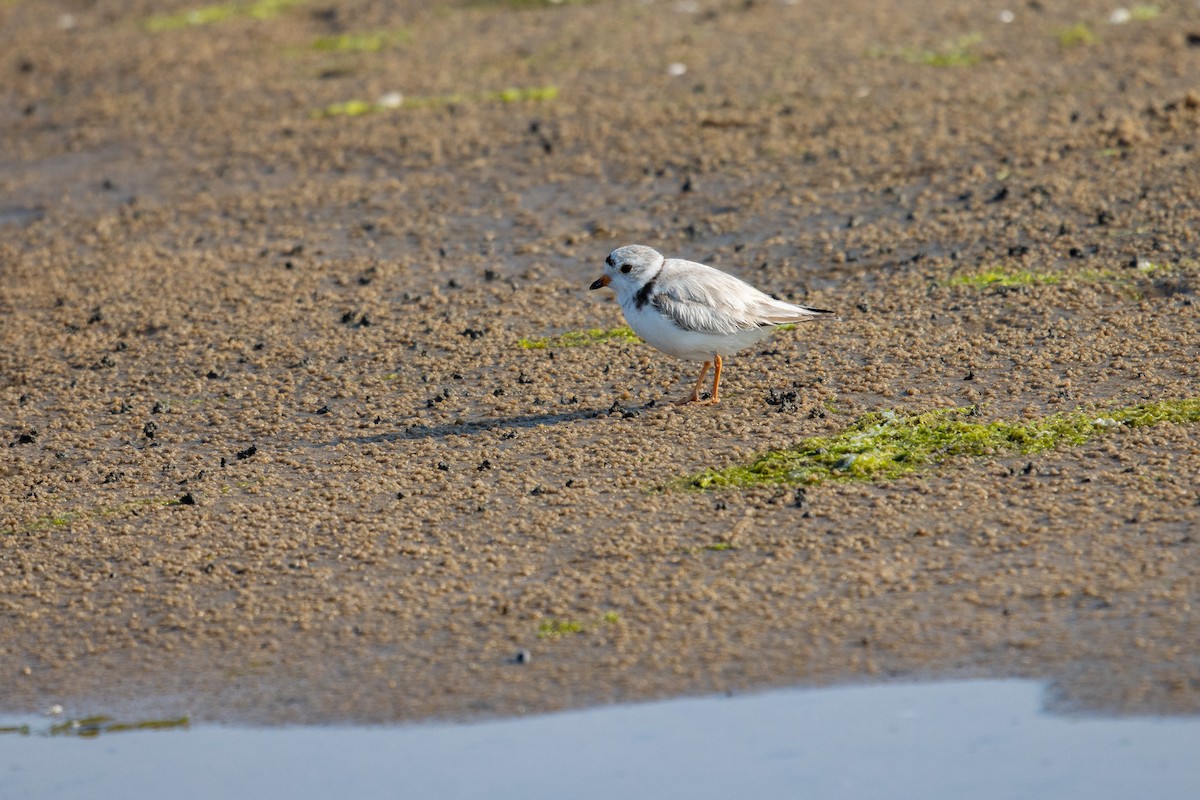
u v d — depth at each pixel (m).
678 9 27.45
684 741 8.95
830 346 14.45
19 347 16.03
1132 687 8.98
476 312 16.11
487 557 11.03
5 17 31.56
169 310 16.69
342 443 13.27
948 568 10.36
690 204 18.55
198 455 13.27
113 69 26.83
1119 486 11.23
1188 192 16.91
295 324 16.11
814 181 18.75
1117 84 20.98
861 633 9.73
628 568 10.71
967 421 12.55
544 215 18.67
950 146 19.30
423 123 22.22
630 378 14.22
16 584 11.20
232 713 9.53
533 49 25.69
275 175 20.83
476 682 9.59
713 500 11.62
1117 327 14.16
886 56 23.44
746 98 21.94
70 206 20.52
